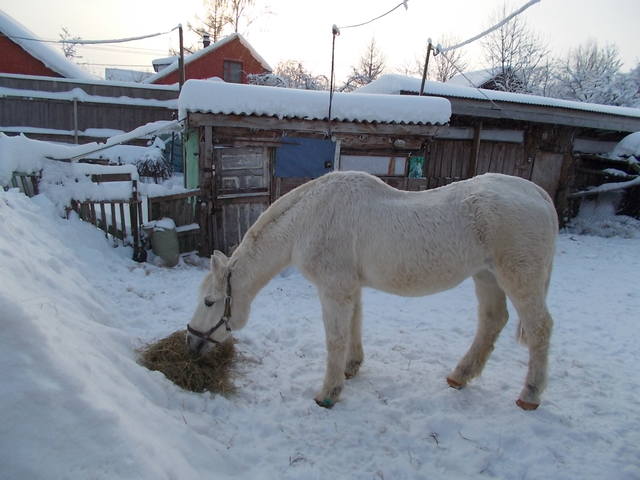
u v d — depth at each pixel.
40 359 1.79
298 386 3.34
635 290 6.65
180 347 3.38
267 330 4.39
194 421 2.63
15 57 17.00
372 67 27.89
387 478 2.41
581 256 8.80
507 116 9.48
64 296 3.49
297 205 3.21
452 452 2.66
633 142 11.24
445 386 3.43
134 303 4.71
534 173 11.04
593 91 20.66
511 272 2.90
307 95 6.82
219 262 3.14
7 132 13.47
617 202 11.97
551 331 3.01
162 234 6.38
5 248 3.30
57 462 1.56
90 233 6.16
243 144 6.93
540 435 2.83
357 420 2.93
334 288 3.06
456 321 5.07
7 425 1.55
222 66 22.67
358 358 3.56
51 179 6.24
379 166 7.71
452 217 2.91
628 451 2.71
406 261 2.93
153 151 13.34
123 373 2.68
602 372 3.86
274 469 2.39
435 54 7.52
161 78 22.11
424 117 7.21
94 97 14.21
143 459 1.76
